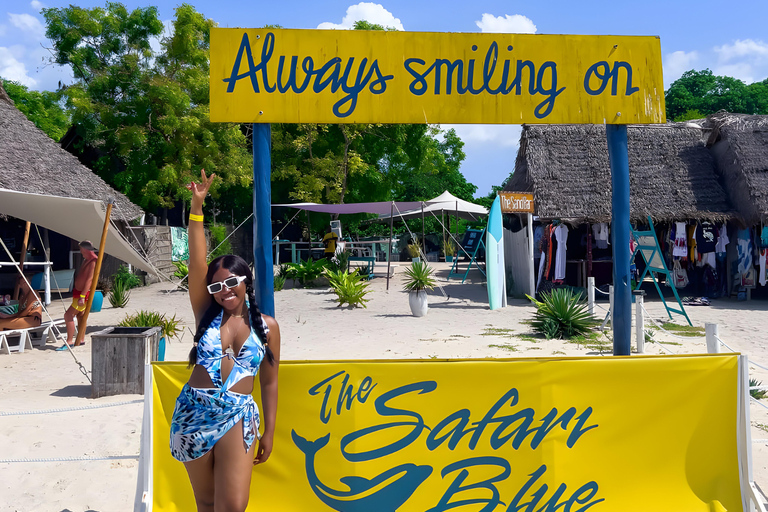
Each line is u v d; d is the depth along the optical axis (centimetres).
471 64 502
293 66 485
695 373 380
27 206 1078
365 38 492
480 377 373
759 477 450
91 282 1030
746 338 1049
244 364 294
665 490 375
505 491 372
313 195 2916
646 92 517
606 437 377
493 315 1372
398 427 371
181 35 2598
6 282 1730
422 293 1367
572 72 511
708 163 1703
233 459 285
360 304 1580
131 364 689
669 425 378
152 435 358
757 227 1580
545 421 375
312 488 367
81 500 421
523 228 1681
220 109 479
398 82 497
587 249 1645
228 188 2839
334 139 3033
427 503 370
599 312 1357
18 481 449
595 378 377
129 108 2500
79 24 2462
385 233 3875
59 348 1000
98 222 1086
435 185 4453
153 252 2195
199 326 297
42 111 3725
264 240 485
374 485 369
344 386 370
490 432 374
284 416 368
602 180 1634
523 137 1759
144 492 351
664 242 1686
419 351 961
